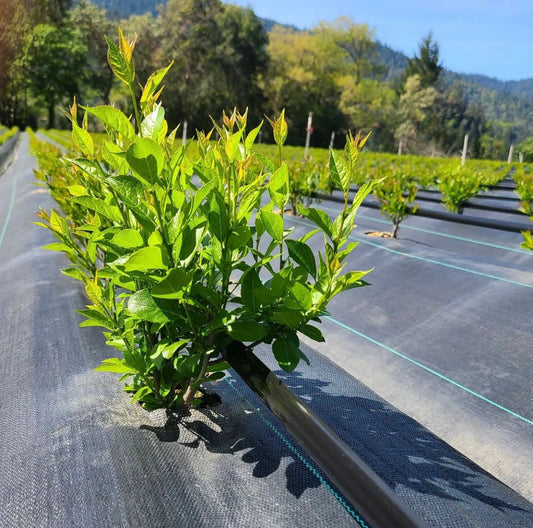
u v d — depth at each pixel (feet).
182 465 5.29
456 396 9.46
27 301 11.56
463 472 6.10
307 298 4.49
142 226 4.61
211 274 4.95
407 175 31.45
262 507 4.83
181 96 195.11
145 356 5.33
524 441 8.18
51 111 223.71
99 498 4.86
